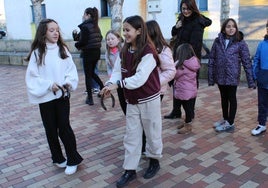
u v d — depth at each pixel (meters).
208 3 14.25
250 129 4.95
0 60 13.52
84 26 6.35
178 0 14.74
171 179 3.64
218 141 4.57
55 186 3.62
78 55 11.81
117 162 4.10
